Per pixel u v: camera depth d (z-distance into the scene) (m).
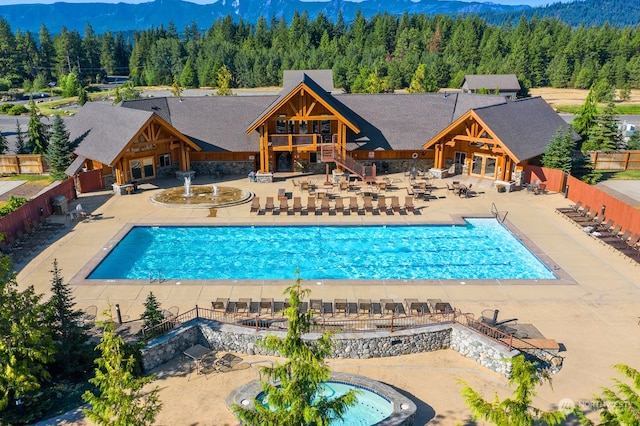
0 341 15.59
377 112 46.38
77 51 166.38
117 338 14.60
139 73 158.12
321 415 12.59
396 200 35.03
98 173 40.34
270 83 135.00
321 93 42.84
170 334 19.66
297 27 173.00
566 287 24.38
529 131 41.66
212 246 29.97
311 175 45.09
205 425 15.94
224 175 45.09
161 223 32.59
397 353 20.06
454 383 18.36
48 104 100.88
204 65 133.88
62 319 18.22
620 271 26.09
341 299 22.55
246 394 17.09
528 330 20.42
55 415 16.36
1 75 142.38
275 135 42.38
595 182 42.28
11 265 17.12
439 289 24.05
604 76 129.75
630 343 20.02
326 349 13.53
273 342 13.12
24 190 41.53
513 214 34.50
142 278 25.91
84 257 27.56
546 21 183.88
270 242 30.53
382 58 134.62
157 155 43.44
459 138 41.62
